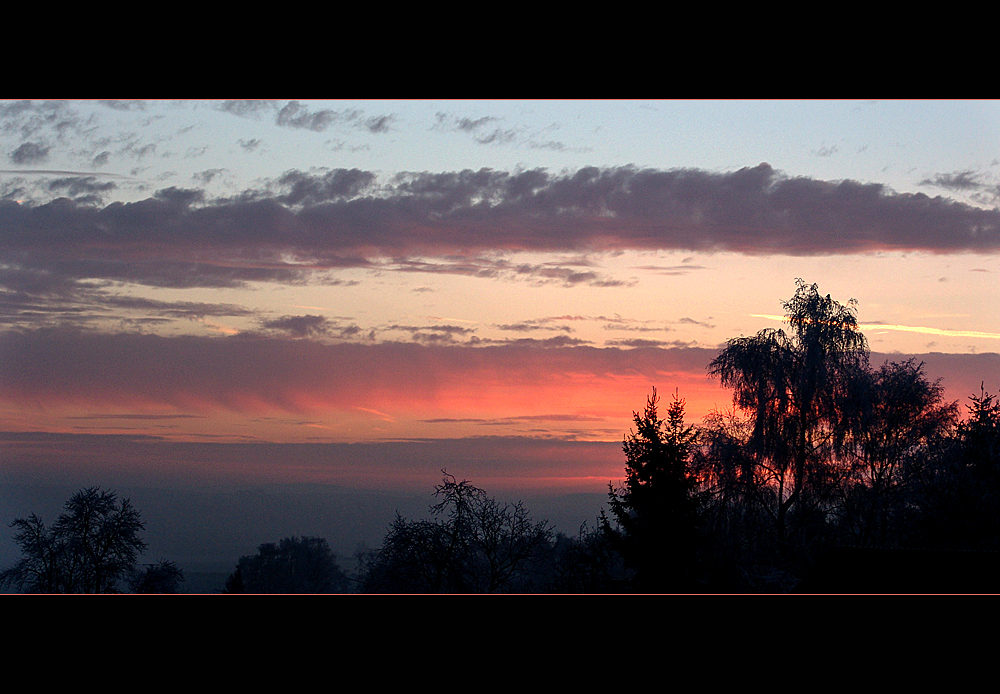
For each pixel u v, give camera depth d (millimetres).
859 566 7602
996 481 11430
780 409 12898
